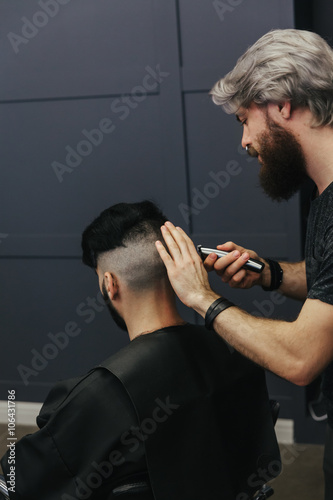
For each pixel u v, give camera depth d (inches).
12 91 111.2
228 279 58.2
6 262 118.5
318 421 108.3
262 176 55.4
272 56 49.8
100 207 112.6
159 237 51.4
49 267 116.8
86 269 115.1
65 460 47.4
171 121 105.8
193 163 107.2
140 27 103.7
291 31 51.1
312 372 47.5
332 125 50.4
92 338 117.8
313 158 51.5
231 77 53.0
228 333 49.1
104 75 106.7
